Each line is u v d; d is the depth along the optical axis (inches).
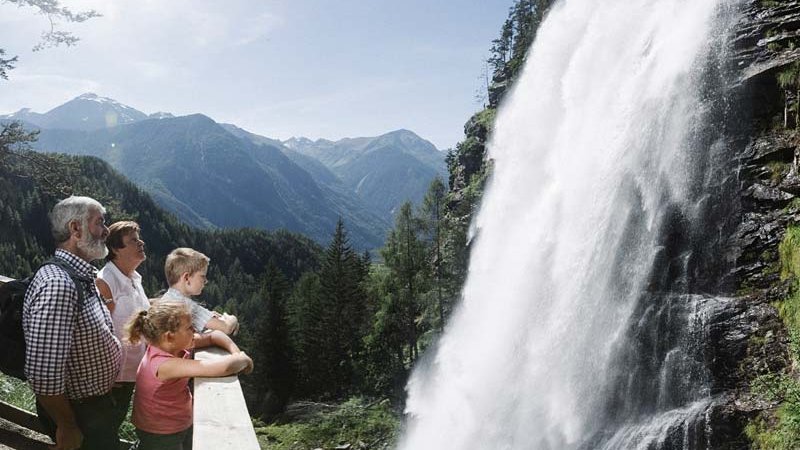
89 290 141.8
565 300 839.7
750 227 650.8
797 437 489.4
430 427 1051.9
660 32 842.2
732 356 603.5
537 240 973.8
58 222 141.7
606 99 916.6
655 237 737.0
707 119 722.2
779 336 573.3
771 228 631.8
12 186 4180.6
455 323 1473.9
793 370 538.0
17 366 135.9
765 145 665.0
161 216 5890.8
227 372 133.0
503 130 1405.0
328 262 2130.9
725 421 567.5
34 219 4256.9
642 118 807.7
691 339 646.5
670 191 735.7
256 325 2343.8
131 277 170.6
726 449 564.4
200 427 108.0
